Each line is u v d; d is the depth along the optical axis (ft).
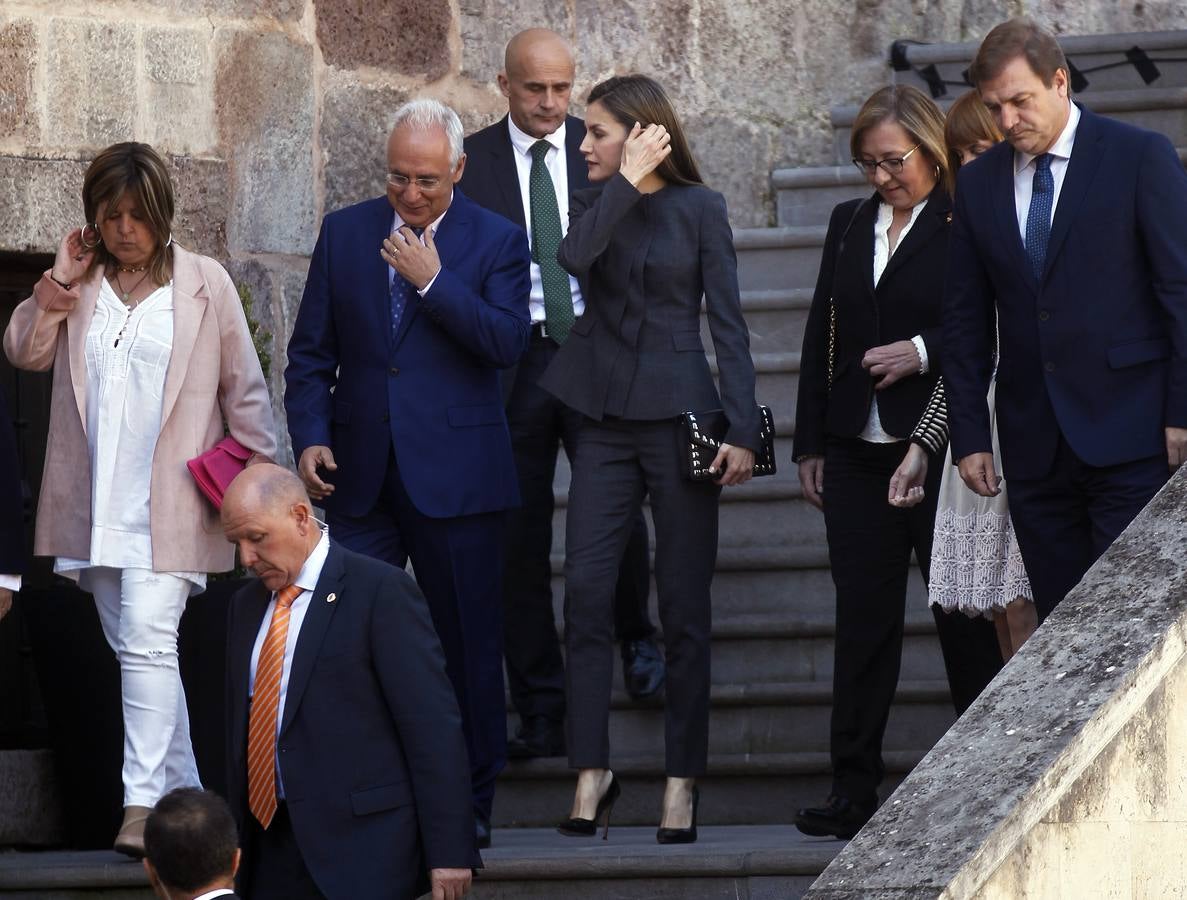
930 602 68.28
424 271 68.39
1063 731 48.11
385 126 97.45
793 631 83.41
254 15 91.15
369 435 69.92
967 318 63.36
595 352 70.90
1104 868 48.16
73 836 79.92
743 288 102.94
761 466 71.05
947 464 67.87
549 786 79.87
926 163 69.92
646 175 70.33
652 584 88.48
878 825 48.08
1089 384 59.72
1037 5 112.06
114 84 85.56
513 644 81.41
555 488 94.99
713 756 77.87
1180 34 105.50
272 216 91.81
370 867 55.52
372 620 56.65
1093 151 60.29
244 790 57.16
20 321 69.15
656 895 63.05
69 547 68.95
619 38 109.60
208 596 74.69
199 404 69.46
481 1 102.63
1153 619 50.65
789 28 111.55
